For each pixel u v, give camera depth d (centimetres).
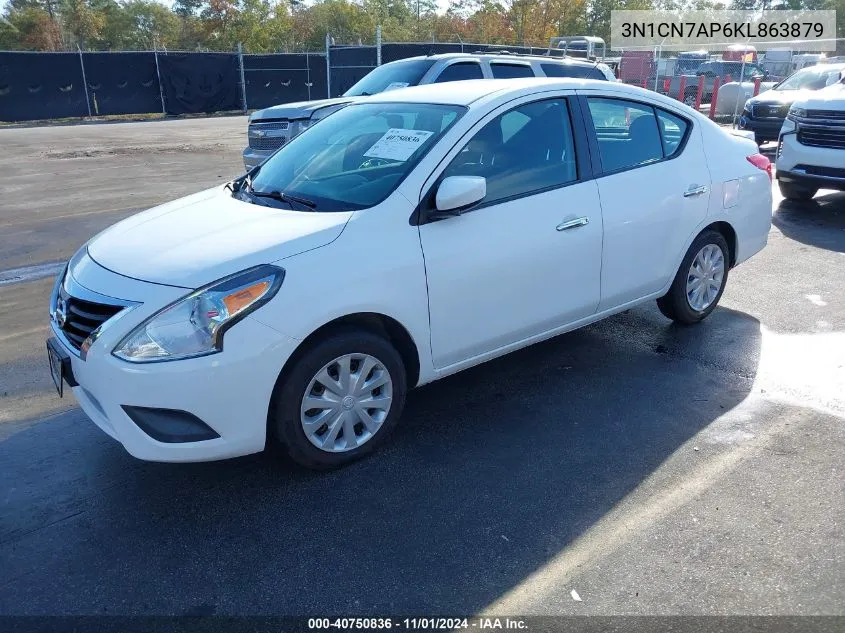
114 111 2552
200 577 270
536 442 362
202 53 2673
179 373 279
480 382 434
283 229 321
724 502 309
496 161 370
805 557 273
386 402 344
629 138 436
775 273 637
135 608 255
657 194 439
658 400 405
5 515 308
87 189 1120
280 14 5672
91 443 367
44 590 264
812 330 505
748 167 507
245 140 1831
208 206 380
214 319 283
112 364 284
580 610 249
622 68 2312
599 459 346
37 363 468
